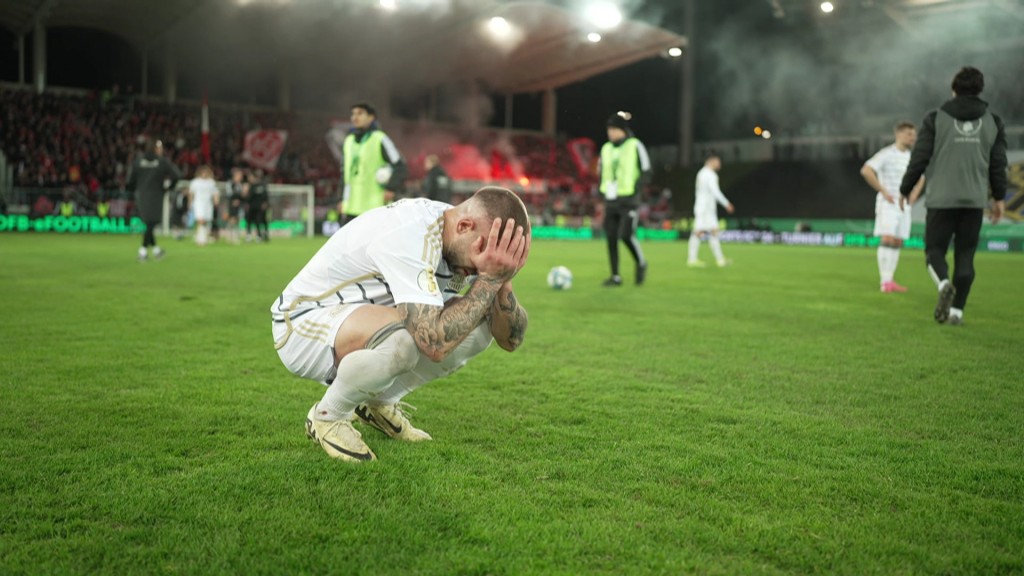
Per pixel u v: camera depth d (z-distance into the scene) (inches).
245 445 98.1
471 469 89.7
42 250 524.4
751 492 83.4
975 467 92.7
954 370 155.6
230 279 337.1
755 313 247.8
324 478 85.6
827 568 65.7
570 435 105.1
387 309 89.0
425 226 85.8
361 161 286.0
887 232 323.0
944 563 66.5
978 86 215.8
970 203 214.5
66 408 115.6
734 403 125.7
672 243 1034.1
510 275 86.4
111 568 64.1
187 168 1089.4
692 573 64.3
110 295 269.1
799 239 1140.5
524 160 1449.3
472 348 95.0
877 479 88.1
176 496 79.6
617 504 79.1
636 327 214.5
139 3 970.1
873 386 139.8
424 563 65.4
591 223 1232.8
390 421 101.0
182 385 133.0
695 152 1429.6
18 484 82.7
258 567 64.3
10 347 166.7
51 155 983.6
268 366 151.1
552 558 66.6
